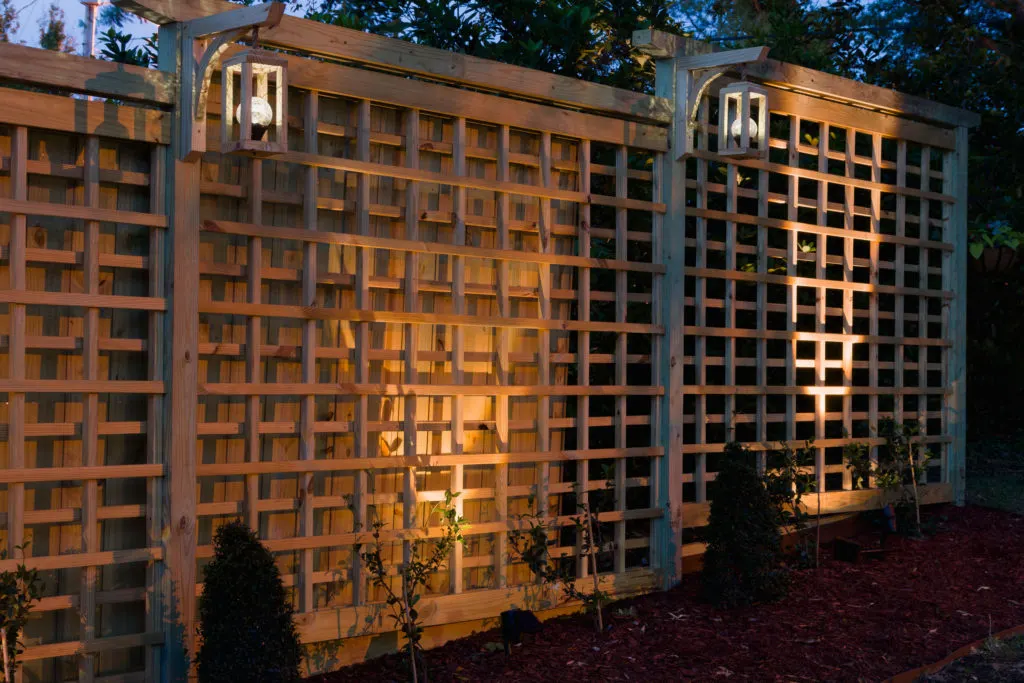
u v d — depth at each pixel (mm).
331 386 4723
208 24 4129
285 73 3982
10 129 3957
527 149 5645
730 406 6543
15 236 3947
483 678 4723
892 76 10367
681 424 6121
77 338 4133
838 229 7168
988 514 7832
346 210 4867
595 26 8203
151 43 7547
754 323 7848
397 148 5129
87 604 4086
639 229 7270
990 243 8391
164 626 4230
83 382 4078
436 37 7867
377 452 5039
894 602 5879
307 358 4676
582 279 5746
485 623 5395
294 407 4809
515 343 5598
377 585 4773
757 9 13023
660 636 5312
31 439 4117
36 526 4129
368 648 4973
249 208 4531
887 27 12391
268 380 4723
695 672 4816
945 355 8023
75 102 4055
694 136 6367
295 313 4609
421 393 5016
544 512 5539
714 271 6398
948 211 8031
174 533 4242
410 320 4961
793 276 6871
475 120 5262
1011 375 11305
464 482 5367
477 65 5223
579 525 5688
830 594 6027
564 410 5883
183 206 4270
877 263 7449
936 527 7473
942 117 7805
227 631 3939
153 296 4258
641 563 6199
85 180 4117
